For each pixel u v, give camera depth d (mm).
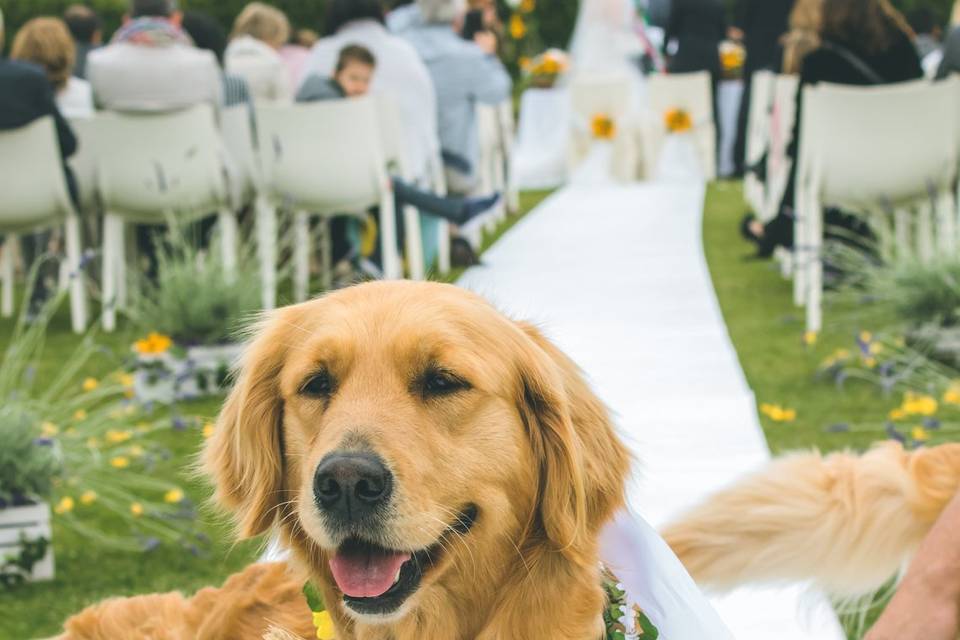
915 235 7430
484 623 2129
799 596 3068
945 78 7395
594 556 2129
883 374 4945
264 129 6629
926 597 2412
